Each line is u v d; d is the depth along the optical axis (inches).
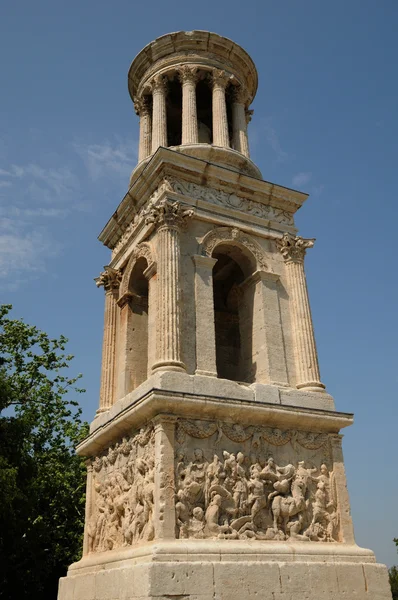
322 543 710.5
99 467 844.0
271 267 909.8
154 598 556.7
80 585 745.6
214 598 584.1
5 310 1702.8
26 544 1510.8
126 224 1010.1
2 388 1362.0
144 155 1107.9
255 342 865.5
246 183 946.1
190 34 1107.3
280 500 705.0
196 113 1096.8
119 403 813.2
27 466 1359.5
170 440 666.8
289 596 627.5
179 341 756.6
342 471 772.6
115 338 965.8
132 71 1178.6
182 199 873.5
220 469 684.1
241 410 715.4
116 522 737.6
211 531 645.9
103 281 1015.6
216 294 1018.1
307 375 834.2
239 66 1162.0
